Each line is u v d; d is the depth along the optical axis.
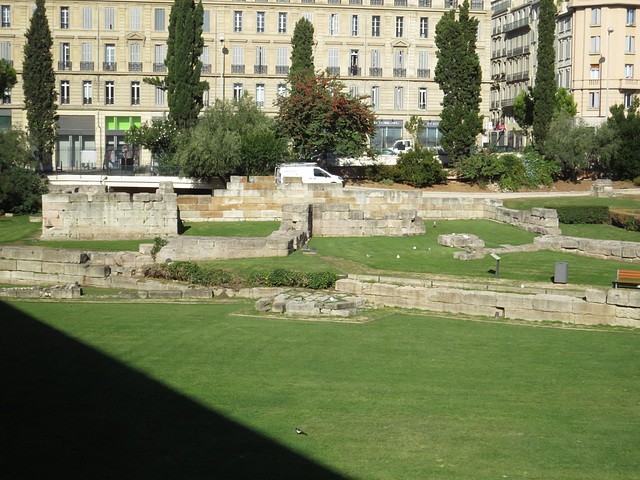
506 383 16.11
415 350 18.89
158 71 78.69
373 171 62.03
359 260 32.97
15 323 22.31
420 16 81.81
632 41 80.31
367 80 81.38
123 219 39.81
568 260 33.12
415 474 11.47
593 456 12.20
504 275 29.72
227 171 52.47
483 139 85.38
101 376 16.39
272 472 11.42
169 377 16.36
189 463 11.70
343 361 17.81
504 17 98.19
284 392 15.39
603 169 66.50
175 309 25.08
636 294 21.28
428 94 82.62
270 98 80.25
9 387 15.51
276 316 23.44
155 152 64.50
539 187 61.28
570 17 82.38
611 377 16.55
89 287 31.41
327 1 80.19
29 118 71.50
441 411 14.30
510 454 12.27
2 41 77.06
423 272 30.16
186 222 44.44
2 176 47.16
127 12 77.94
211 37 79.00
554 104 70.62
